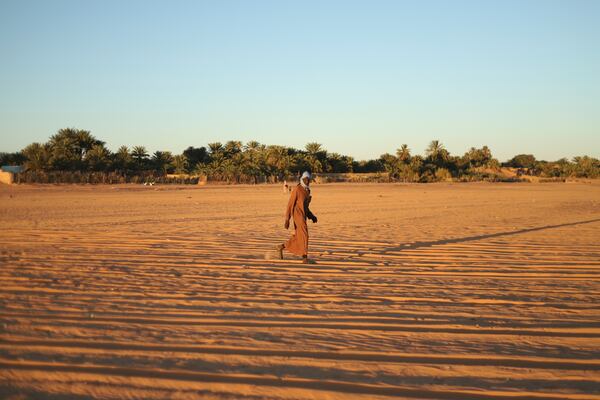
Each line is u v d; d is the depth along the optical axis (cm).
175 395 347
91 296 627
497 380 381
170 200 3156
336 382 372
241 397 345
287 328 503
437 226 1559
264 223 1634
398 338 477
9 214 1966
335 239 1231
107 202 2895
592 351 447
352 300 625
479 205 2720
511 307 598
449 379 382
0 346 438
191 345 448
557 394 358
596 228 1513
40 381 367
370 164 13012
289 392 354
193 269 822
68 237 1227
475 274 804
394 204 2805
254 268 839
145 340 461
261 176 9512
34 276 745
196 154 12688
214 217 1870
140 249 1036
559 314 569
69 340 457
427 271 827
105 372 385
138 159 9762
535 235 1330
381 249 1070
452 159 13125
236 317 542
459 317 552
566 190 5447
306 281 739
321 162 11606
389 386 367
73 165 7738
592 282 748
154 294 643
